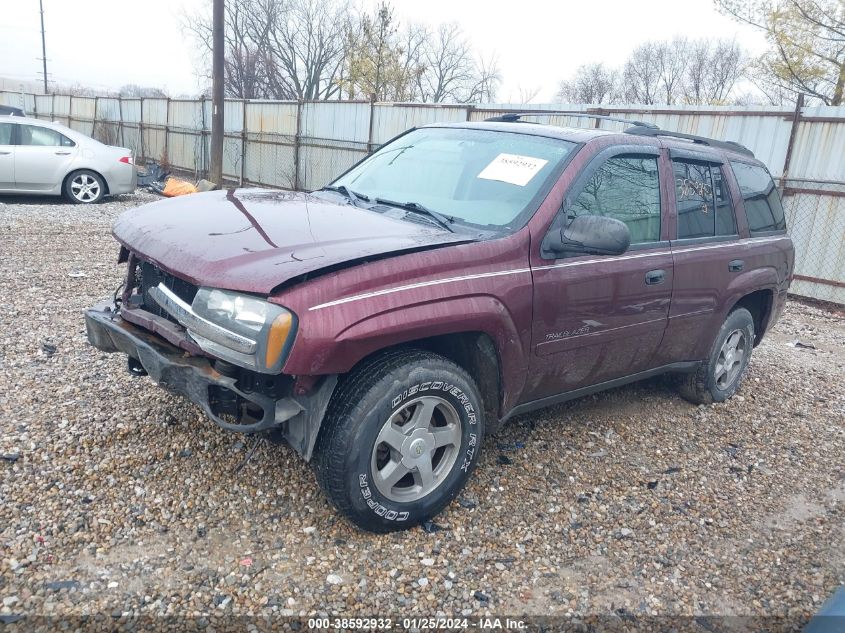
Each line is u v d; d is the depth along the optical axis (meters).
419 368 3.02
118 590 2.66
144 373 3.57
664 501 3.77
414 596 2.82
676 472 4.12
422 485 3.21
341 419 2.90
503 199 3.62
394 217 3.61
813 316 9.00
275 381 2.92
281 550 3.00
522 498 3.63
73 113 29.70
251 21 40.16
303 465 3.62
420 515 3.21
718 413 5.08
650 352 4.29
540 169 3.70
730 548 3.41
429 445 3.17
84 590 2.64
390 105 13.98
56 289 6.66
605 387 4.21
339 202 3.93
